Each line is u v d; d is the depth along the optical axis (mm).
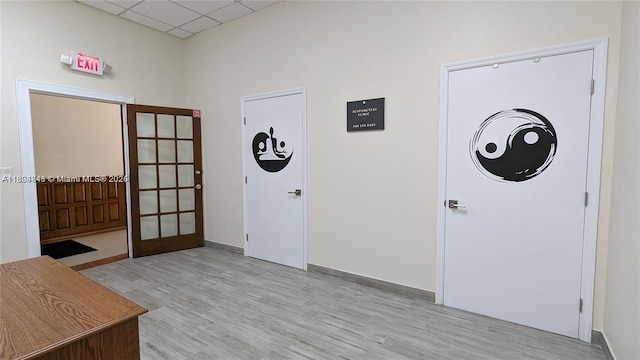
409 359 2004
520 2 2318
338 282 3244
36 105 4785
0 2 3033
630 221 1713
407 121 2842
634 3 1775
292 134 3617
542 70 2270
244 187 4121
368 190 3107
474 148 2551
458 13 2557
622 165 1878
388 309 2668
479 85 2502
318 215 3473
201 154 4578
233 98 4141
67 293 1425
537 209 2340
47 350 1021
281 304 2746
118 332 1213
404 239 2928
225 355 2033
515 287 2445
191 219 4578
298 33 3482
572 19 2156
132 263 3852
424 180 2787
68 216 5121
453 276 2699
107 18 3822
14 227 3174
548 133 2268
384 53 2930
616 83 2043
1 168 3084
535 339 2236
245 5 3654
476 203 2566
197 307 2686
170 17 3959
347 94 3172
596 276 2166
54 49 3398
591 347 2141
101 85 3795
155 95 4336
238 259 4020
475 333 2307
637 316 1574
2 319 1194
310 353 2059
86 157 5352
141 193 4156
